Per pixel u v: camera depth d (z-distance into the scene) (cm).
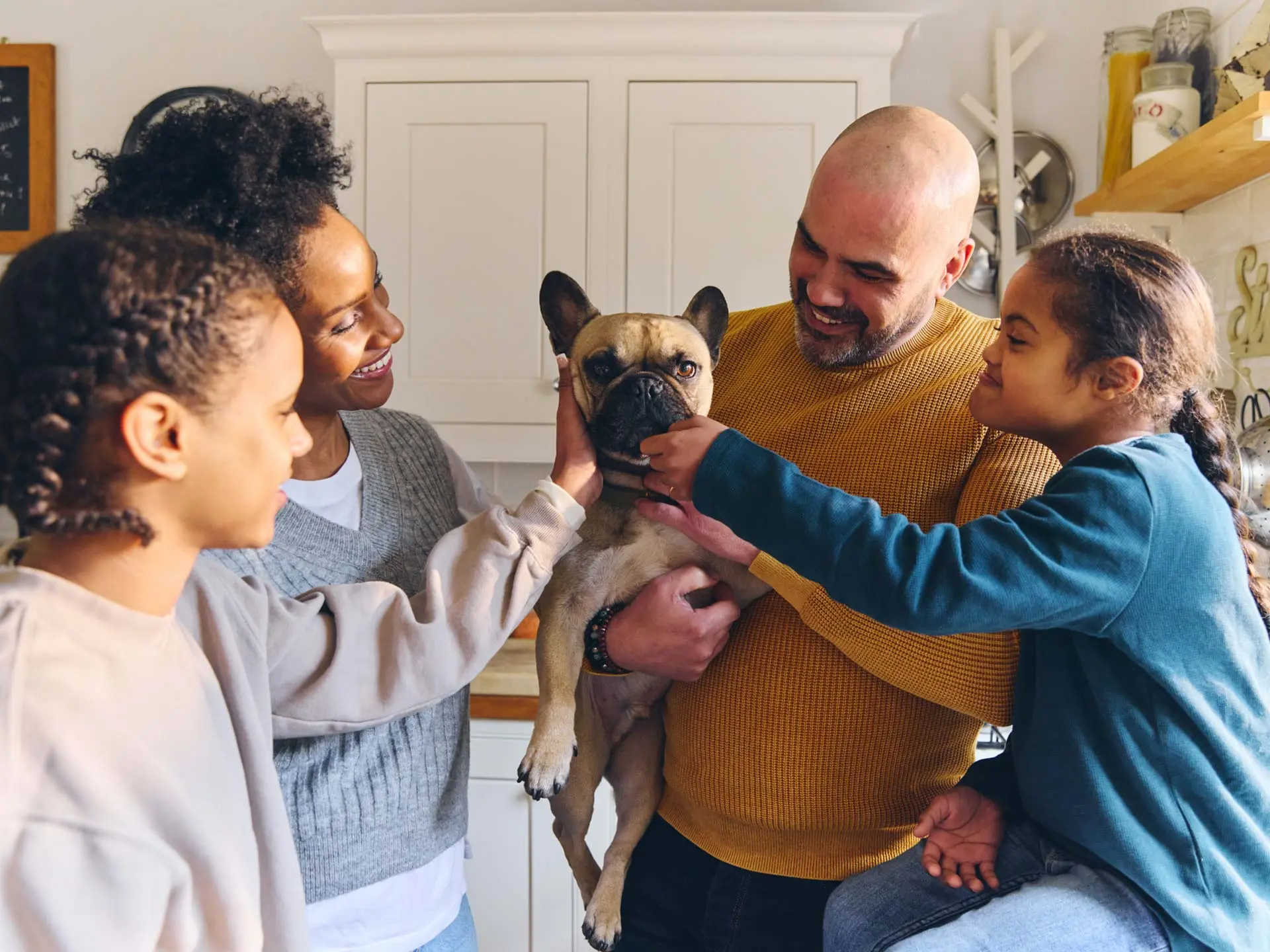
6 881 56
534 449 237
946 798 104
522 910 200
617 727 137
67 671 60
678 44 227
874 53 225
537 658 126
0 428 61
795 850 115
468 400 237
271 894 73
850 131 116
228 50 270
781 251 230
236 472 66
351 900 93
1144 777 89
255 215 84
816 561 92
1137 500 88
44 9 271
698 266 232
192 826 63
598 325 130
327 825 91
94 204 87
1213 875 87
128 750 61
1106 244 101
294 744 90
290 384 69
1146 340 94
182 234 67
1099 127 233
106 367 59
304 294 86
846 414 118
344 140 234
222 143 85
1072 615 87
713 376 141
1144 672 89
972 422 111
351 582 97
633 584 126
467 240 234
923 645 103
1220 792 88
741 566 124
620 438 116
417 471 112
